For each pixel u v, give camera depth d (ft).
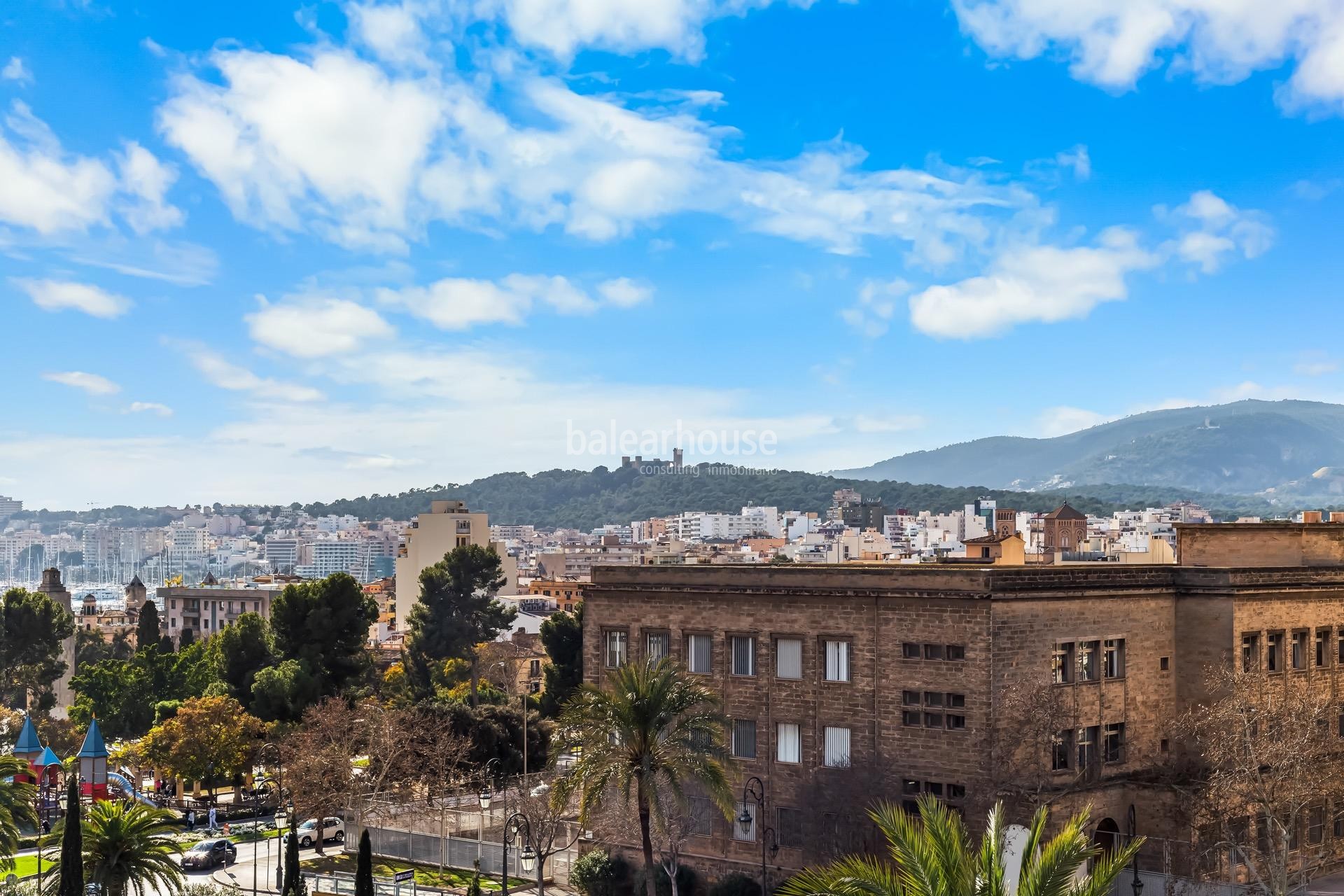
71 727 527.40
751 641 263.49
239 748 398.62
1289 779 225.97
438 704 409.08
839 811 243.60
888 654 244.63
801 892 119.96
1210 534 293.43
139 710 499.51
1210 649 258.78
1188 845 233.55
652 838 264.31
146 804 246.06
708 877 261.24
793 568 264.72
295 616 465.47
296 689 438.40
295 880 230.68
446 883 287.69
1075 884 108.88
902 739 241.96
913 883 109.70
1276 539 285.64
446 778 373.40
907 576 242.78
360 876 206.39
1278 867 219.61
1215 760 227.40
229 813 387.75
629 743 223.71
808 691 253.85
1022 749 231.91
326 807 336.49
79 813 199.31
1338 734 279.49
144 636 593.42
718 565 272.92
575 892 276.00
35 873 292.81
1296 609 271.69
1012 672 234.38
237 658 467.93
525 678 647.97
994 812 114.62
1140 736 254.47
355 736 375.25
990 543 458.09
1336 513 366.84
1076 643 244.83
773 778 256.93
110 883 230.68
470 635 617.62
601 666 283.79
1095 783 240.53
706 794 262.06
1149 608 258.57
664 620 274.57
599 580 284.61
